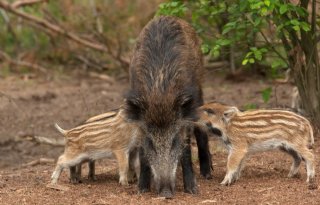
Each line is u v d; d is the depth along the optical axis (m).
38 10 34.09
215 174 15.76
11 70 33.84
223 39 17.48
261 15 16.30
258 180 14.63
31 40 35.34
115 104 26.19
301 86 18.33
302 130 14.24
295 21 15.91
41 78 32.62
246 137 14.44
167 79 13.34
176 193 13.64
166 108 12.80
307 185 13.92
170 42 14.80
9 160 21.08
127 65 31.03
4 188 14.90
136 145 14.51
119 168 14.80
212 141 18.02
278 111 14.48
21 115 25.73
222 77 29.80
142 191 13.89
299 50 17.64
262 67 28.17
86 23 33.31
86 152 14.88
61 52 34.31
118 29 32.69
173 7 18.33
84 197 13.73
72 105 26.86
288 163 16.11
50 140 20.89
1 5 30.86
